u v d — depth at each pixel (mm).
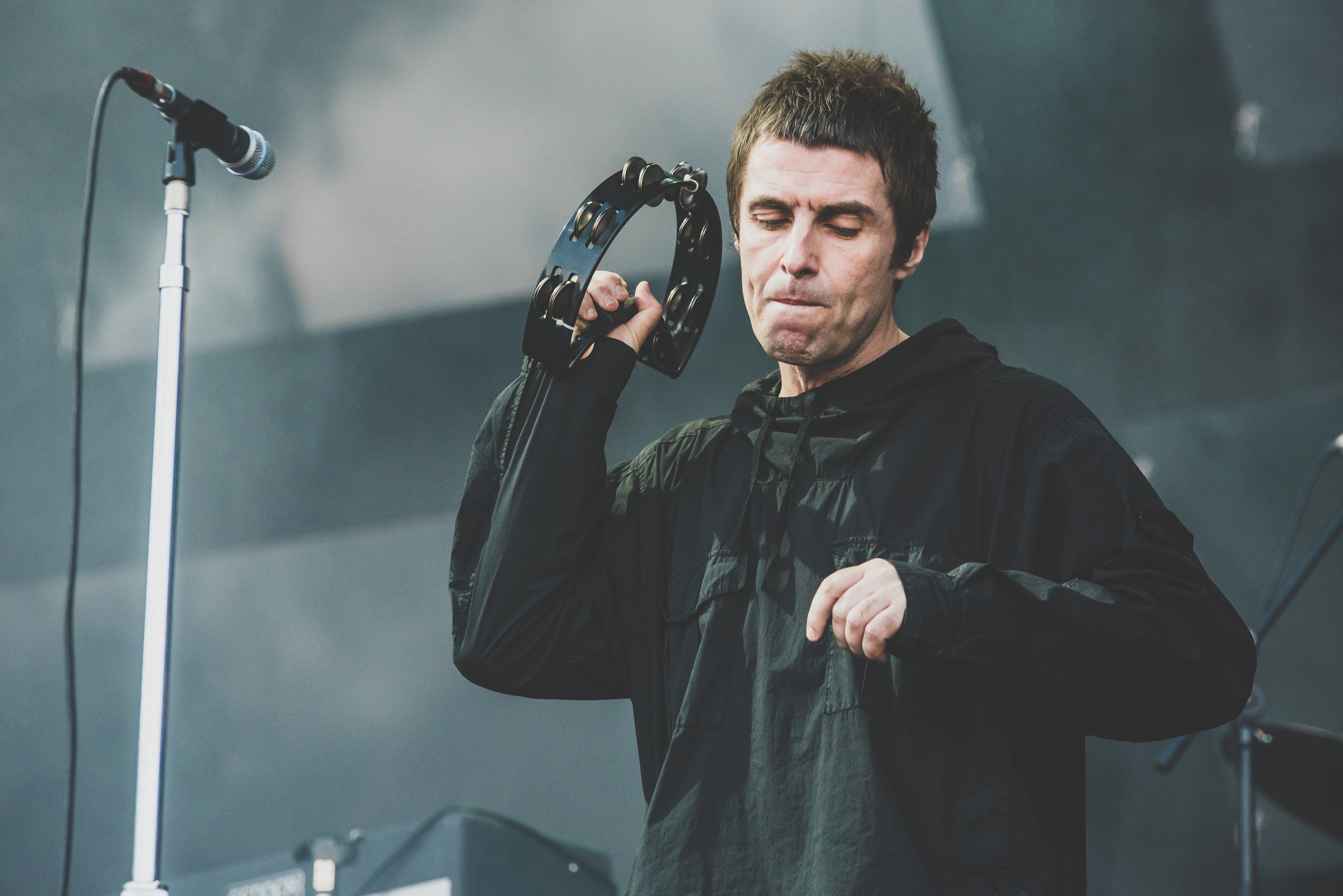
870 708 2242
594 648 2652
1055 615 2133
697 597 2500
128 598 10203
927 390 2504
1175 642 2182
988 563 2236
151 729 2674
